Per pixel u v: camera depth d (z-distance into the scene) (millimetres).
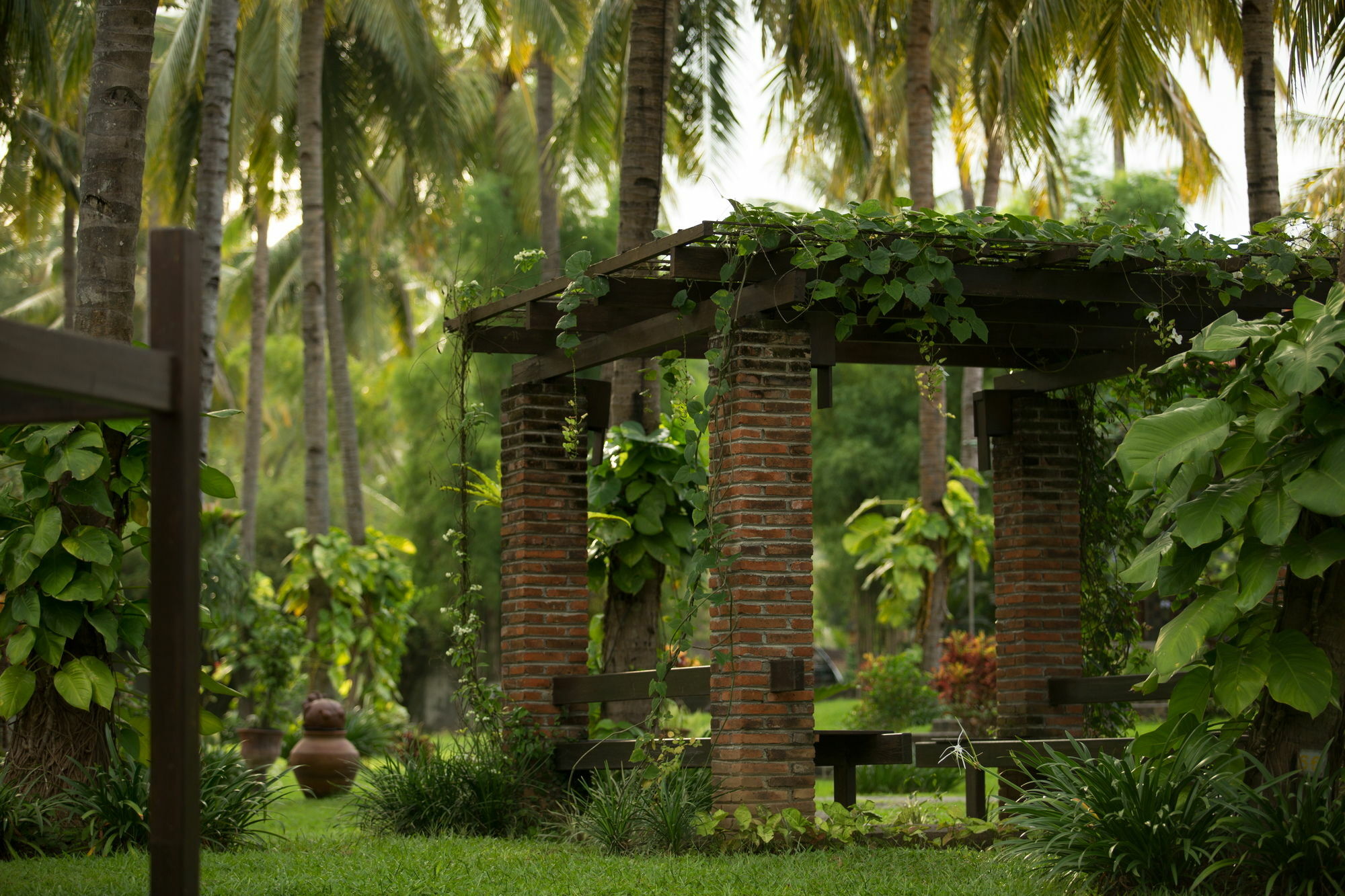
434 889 5816
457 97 22578
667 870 6324
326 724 12633
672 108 15664
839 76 15312
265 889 5828
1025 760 8180
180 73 17703
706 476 7633
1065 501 9516
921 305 7211
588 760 8641
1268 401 5875
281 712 16016
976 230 7312
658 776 7340
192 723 3893
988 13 13898
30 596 7039
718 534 7375
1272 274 7770
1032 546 9406
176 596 3883
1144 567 6109
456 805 8383
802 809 7223
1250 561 5676
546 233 20391
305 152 18031
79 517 7371
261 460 40719
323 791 12461
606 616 10695
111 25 7801
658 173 11227
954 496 18375
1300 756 5793
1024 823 5980
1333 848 5203
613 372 12031
